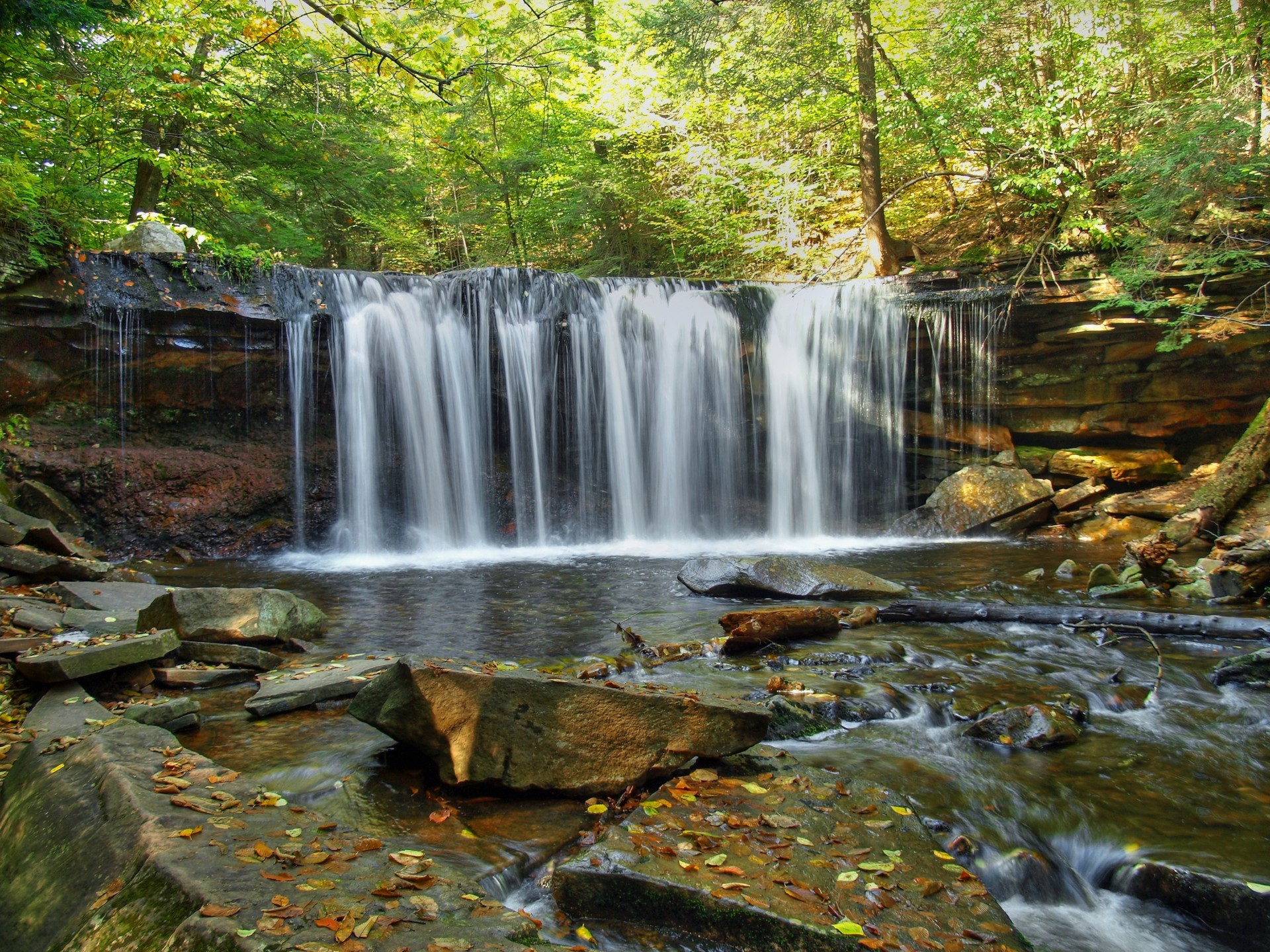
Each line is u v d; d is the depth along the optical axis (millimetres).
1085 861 3639
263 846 2840
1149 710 5336
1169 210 12781
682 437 14984
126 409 11719
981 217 18125
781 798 3615
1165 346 12812
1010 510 13617
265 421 12734
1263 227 12688
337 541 12914
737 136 20188
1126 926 3254
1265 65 13398
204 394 12258
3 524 7461
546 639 7035
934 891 2879
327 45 8305
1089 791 4129
